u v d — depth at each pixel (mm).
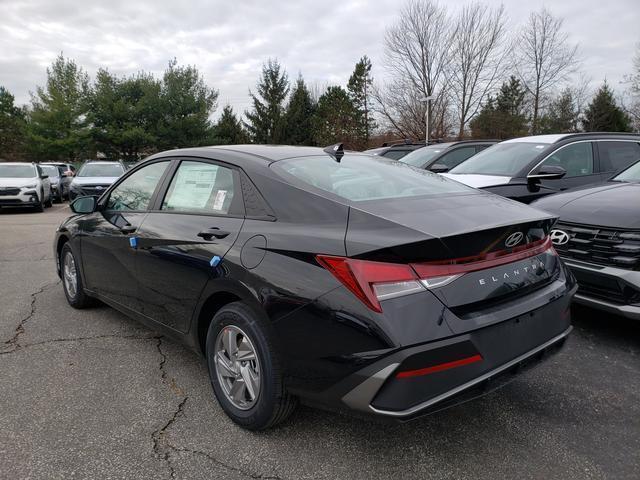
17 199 14031
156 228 3312
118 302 3893
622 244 3588
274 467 2371
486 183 5953
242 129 56906
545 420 2789
